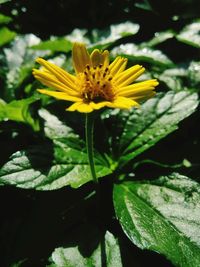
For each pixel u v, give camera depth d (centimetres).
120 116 8
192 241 6
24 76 9
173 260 6
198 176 8
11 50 10
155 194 7
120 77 6
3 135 9
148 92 6
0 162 8
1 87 9
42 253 7
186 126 9
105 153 8
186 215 6
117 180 8
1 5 12
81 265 6
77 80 6
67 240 7
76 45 7
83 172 7
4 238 7
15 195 8
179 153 8
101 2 12
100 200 8
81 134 8
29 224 7
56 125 8
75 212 7
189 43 11
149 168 8
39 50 10
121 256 6
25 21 12
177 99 8
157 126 8
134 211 7
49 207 7
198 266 6
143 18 12
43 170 7
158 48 11
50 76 6
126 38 11
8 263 7
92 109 6
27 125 8
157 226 6
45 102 8
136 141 8
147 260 7
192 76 10
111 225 7
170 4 12
